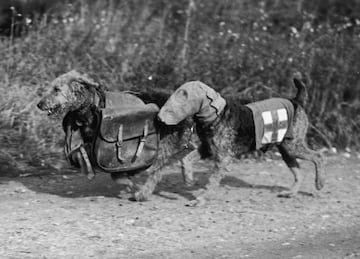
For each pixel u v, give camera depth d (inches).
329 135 599.5
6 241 316.2
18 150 473.4
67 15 625.6
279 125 406.6
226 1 734.5
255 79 582.2
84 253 305.1
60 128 498.0
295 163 434.3
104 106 371.2
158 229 346.6
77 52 575.2
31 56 555.8
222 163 394.9
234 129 391.2
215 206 398.6
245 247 326.0
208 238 337.1
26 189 423.8
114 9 665.0
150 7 719.1
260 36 644.1
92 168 374.6
